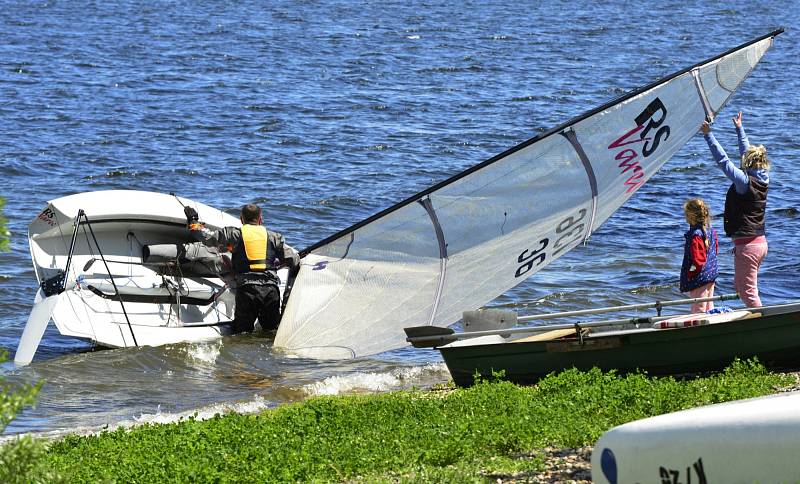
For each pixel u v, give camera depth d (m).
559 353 42.62
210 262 64.12
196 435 35.09
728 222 44.34
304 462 30.88
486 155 130.62
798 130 146.88
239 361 55.25
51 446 35.38
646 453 23.30
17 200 99.00
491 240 48.97
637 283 72.00
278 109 164.12
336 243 47.22
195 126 146.12
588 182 49.53
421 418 36.75
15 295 69.00
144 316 60.56
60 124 143.00
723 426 22.83
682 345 41.16
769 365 41.06
